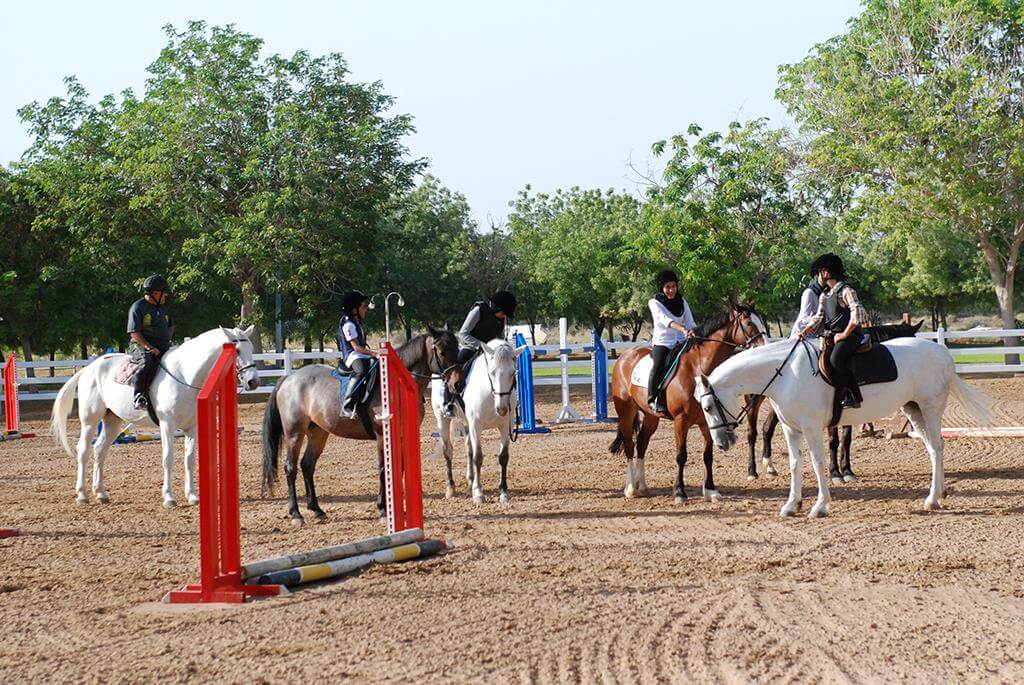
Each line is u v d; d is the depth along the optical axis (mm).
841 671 5816
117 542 10484
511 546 9672
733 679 5727
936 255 47812
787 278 37344
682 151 37344
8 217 36312
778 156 36406
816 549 9133
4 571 9227
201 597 7902
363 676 6004
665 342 11914
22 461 18344
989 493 11875
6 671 6316
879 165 33156
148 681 6043
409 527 9852
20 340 41156
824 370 10461
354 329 11305
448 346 11875
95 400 13148
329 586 8336
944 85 32125
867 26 33875
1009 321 33844
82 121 35406
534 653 6297
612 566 8648
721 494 12422
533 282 53500
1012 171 31531
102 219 34250
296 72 34062
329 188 32875
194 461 12750
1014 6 31297
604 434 19438
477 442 12234
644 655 6191
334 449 18531
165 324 13016
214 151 33031
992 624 6676
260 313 34500
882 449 16078
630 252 39094
